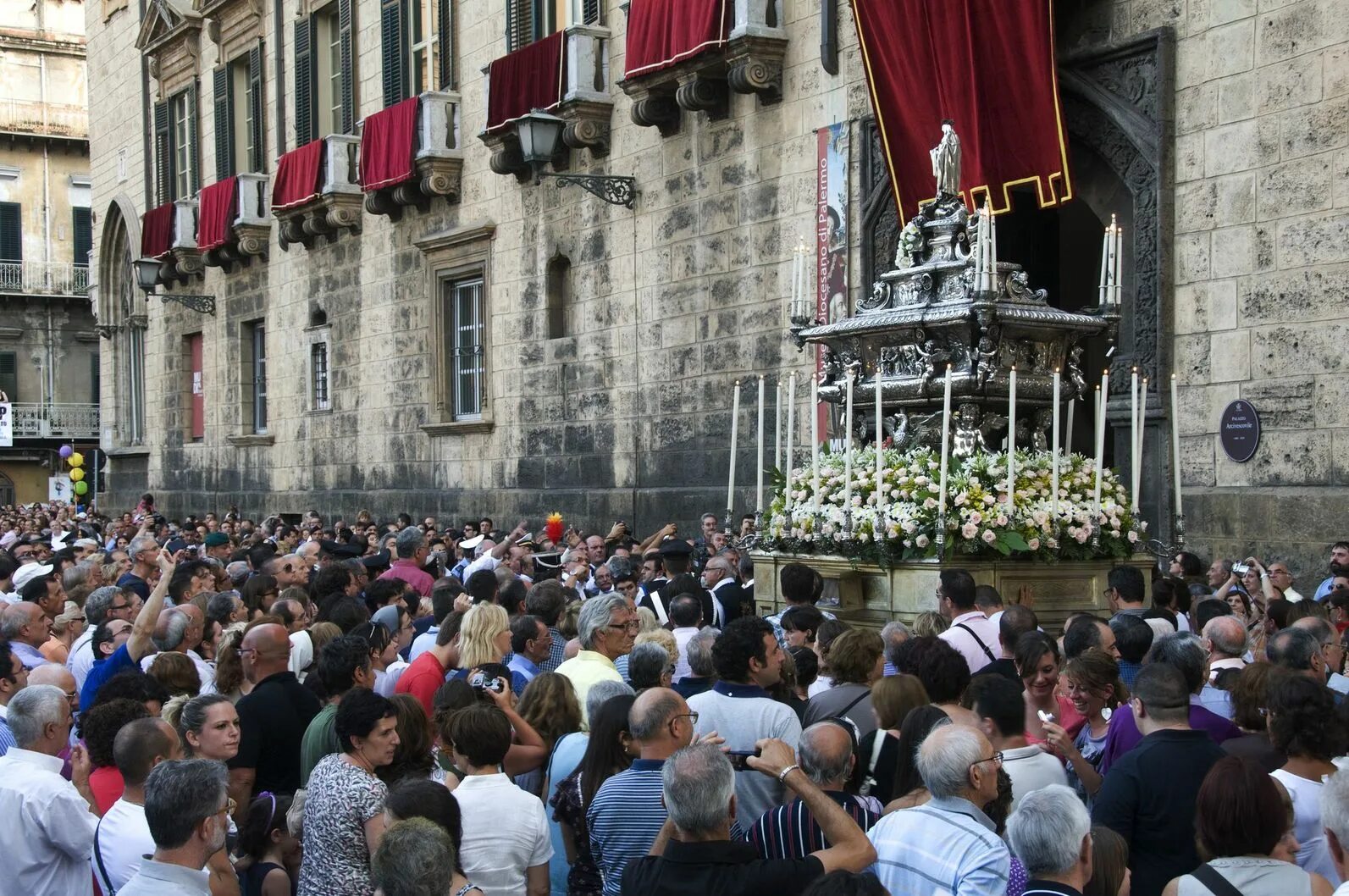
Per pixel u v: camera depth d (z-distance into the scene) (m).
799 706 7.43
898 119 16.81
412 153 27.20
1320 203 13.35
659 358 21.81
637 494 22.12
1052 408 11.61
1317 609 9.23
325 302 31.73
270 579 11.52
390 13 29.20
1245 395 14.05
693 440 21.09
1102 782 6.60
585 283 23.56
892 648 8.47
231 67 35.88
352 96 30.77
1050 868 4.78
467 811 6.08
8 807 6.21
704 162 20.84
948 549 10.43
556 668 9.43
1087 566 10.90
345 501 31.06
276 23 33.41
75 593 12.80
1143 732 6.27
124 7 42.00
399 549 14.16
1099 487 10.83
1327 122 13.29
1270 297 13.80
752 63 19.17
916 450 11.23
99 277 44.34
